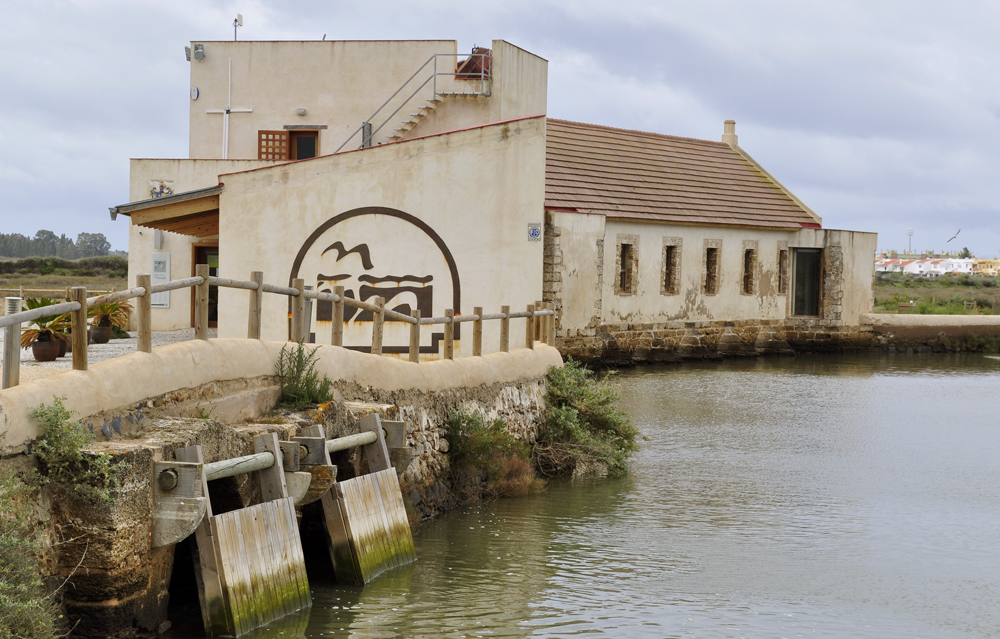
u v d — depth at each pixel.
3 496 6.25
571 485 14.22
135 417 7.96
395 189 17.09
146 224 20.27
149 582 7.41
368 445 10.63
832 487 14.16
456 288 16.98
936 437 18.42
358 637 8.01
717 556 10.74
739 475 14.87
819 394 24.20
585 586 9.62
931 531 11.91
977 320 39.12
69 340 14.88
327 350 10.91
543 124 16.77
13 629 6.09
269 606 8.09
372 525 9.84
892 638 8.41
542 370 16.30
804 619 8.83
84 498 6.90
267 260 17.52
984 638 8.47
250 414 9.55
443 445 12.91
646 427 18.77
